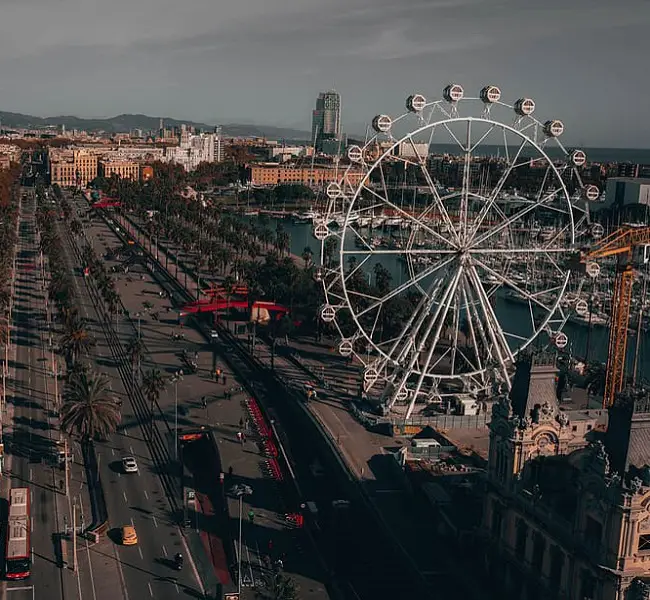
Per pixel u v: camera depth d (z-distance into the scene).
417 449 193.88
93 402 187.25
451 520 153.62
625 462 107.50
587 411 172.38
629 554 106.50
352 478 179.62
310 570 146.00
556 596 119.69
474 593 136.25
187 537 155.75
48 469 181.25
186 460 196.88
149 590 136.62
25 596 133.25
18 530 146.88
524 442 132.75
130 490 174.00
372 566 147.88
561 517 120.44
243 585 139.38
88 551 148.38
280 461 192.12
